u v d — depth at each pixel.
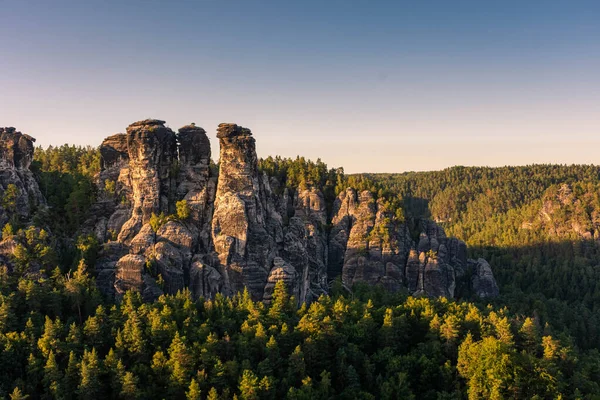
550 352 102.00
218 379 87.50
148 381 88.25
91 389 82.38
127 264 113.12
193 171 137.62
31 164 145.25
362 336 109.94
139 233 122.69
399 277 171.88
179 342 91.00
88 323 95.44
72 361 85.62
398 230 180.62
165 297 108.38
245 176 131.38
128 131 130.88
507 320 120.19
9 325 93.56
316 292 150.75
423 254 175.75
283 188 186.50
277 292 117.12
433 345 108.06
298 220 153.00
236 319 108.25
